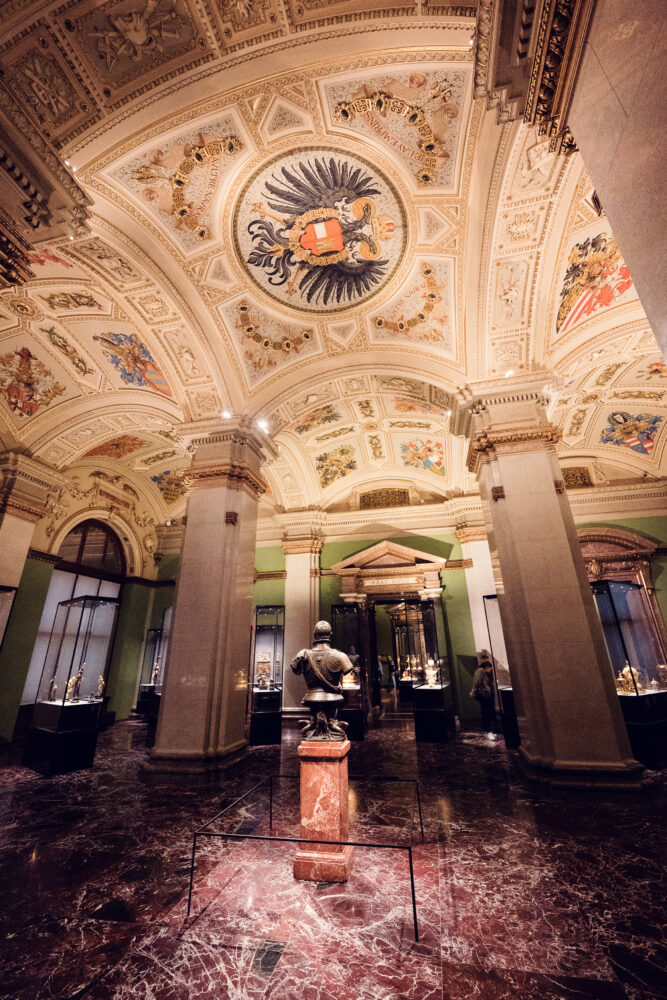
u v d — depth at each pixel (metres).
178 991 2.14
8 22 3.45
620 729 5.16
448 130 5.12
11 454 8.91
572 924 2.60
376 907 2.86
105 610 11.92
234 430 7.75
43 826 4.34
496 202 5.54
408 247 6.54
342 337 7.96
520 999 2.04
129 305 7.00
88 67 4.01
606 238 5.90
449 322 7.29
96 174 5.20
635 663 8.88
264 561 12.78
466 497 11.80
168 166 5.40
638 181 1.85
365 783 5.68
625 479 11.27
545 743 5.28
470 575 11.20
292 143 5.32
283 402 8.32
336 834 3.35
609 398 9.70
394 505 12.66
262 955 2.40
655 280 1.76
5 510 8.78
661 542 10.59
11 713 9.02
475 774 5.93
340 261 6.80
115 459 11.82
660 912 2.69
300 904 2.91
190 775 5.83
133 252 6.09
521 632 5.80
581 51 2.25
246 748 6.85
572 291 6.50
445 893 3.00
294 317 7.62
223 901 2.96
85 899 2.99
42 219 3.70
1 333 7.73
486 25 2.76
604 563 10.77
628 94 1.90
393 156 5.44
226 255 6.59
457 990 2.12
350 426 11.08
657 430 10.44
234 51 4.23
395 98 4.82
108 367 8.45
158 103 4.55
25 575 9.68
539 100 2.55
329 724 3.70
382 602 12.54
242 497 7.60
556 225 5.76
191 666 6.50
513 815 4.36
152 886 3.17
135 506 13.17
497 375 7.03
